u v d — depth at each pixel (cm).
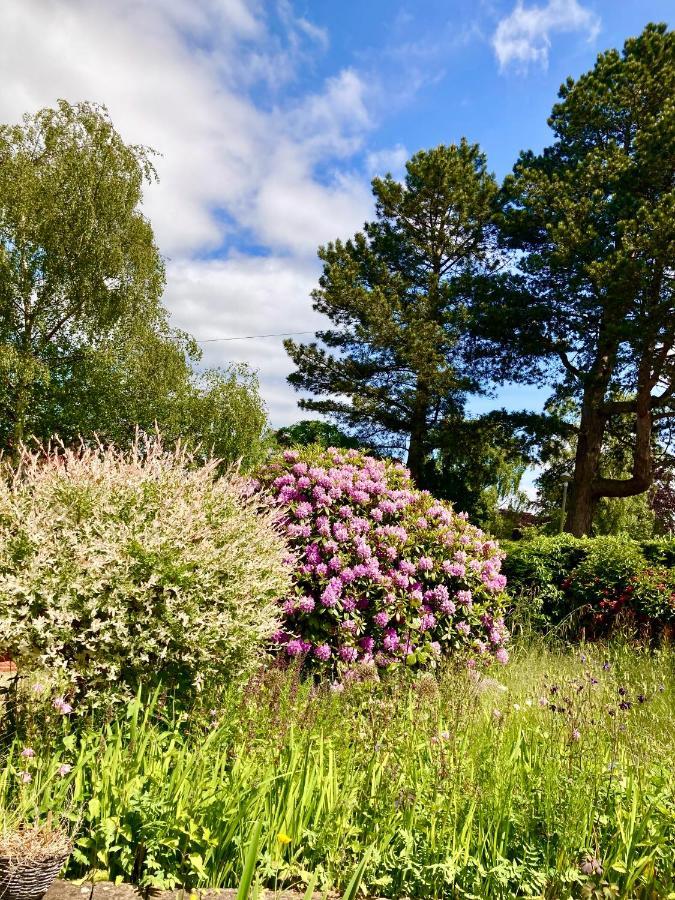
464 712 386
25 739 285
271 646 519
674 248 1605
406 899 245
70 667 349
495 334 2094
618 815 277
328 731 365
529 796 293
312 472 641
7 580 352
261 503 600
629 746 347
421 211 2411
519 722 377
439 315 2366
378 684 436
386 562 620
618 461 2453
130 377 1842
